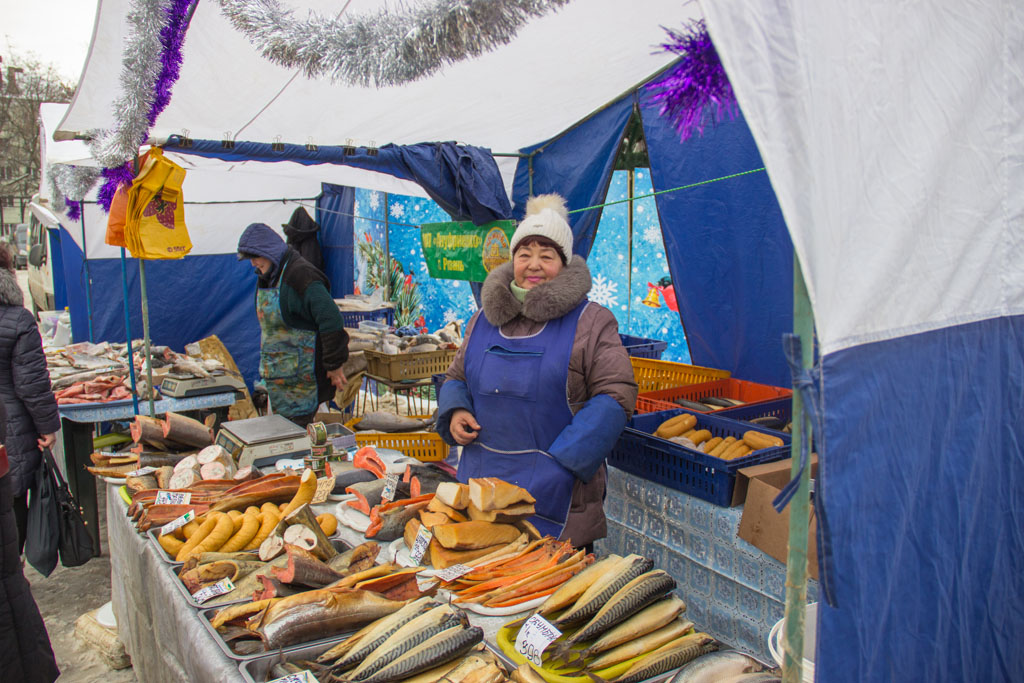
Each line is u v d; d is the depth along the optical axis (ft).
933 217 4.15
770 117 3.19
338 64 7.00
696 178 12.64
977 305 4.66
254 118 11.23
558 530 8.32
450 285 24.03
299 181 26.30
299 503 8.13
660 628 5.48
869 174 3.69
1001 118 4.70
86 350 20.12
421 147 13.39
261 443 10.50
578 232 14.03
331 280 29.55
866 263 3.66
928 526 4.32
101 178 14.82
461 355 9.71
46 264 36.32
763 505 8.09
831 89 3.45
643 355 15.10
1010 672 5.30
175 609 6.48
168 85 8.44
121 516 9.15
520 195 15.20
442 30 6.20
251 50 8.70
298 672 5.18
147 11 7.72
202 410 16.99
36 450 12.16
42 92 62.18
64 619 12.82
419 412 22.86
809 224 3.26
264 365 15.79
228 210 25.38
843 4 3.59
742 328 12.78
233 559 7.11
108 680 10.84
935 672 4.46
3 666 8.71
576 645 5.25
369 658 5.22
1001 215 4.76
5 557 8.78
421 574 6.83
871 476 3.73
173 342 24.61
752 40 3.20
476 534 6.83
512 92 11.33
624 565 5.80
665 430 10.37
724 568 8.82
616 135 13.05
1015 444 5.19
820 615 3.55
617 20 8.54
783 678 3.83
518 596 6.23
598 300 18.19
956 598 4.66
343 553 7.11
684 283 13.52
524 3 5.85
